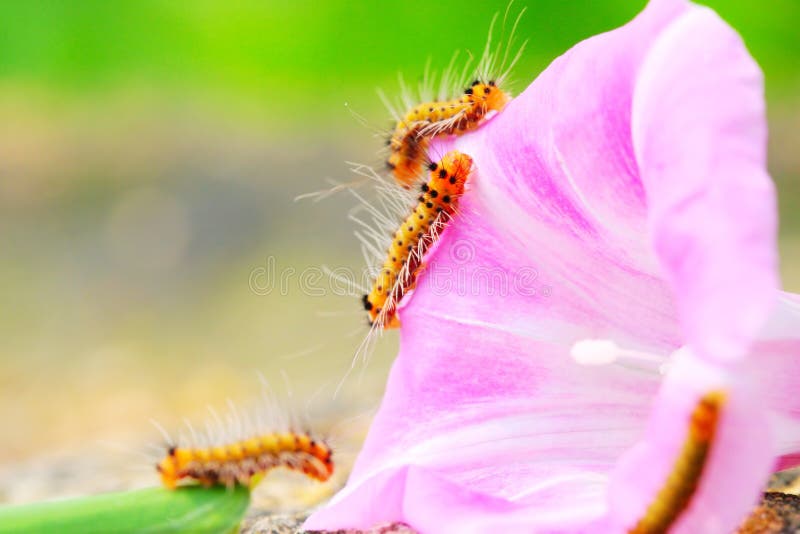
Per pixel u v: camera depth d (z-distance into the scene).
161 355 0.67
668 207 0.23
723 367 0.22
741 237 0.22
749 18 0.77
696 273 0.22
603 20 0.64
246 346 0.66
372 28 0.83
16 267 0.85
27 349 0.71
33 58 0.95
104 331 0.72
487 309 0.27
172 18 0.93
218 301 0.75
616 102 0.25
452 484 0.26
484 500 0.25
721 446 0.22
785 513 0.25
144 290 0.79
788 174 0.82
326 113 0.91
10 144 0.97
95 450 0.40
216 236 0.83
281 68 0.90
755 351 0.25
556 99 0.25
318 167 0.88
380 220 0.28
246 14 0.90
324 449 0.26
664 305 0.26
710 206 0.23
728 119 0.23
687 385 0.22
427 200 0.27
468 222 0.27
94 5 0.94
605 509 0.24
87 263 0.84
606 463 0.26
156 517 0.26
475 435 0.26
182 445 0.26
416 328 0.27
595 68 0.25
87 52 0.96
